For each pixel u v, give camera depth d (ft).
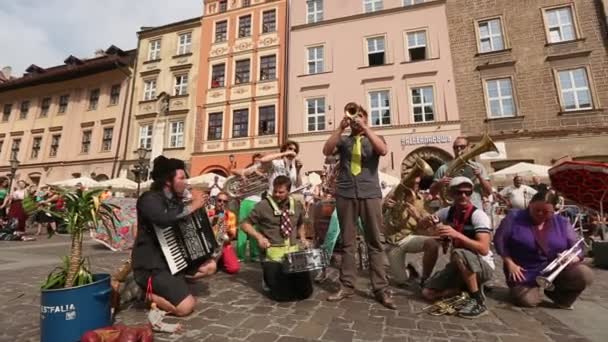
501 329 8.23
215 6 70.13
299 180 17.74
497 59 49.26
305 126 56.54
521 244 10.57
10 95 83.25
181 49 70.79
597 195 17.04
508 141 46.29
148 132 67.46
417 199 13.25
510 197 26.53
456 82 50.31
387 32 55.36
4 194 34.22
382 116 53.06
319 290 12.14
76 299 7.11
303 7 62.34
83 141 73.00
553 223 10.49
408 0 57.00
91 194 8.03
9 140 79.77
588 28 46.47
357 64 55.77
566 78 46.19
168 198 8.98
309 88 57.26
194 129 64.13
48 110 78.28
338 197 11.10
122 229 24.12
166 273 8.91
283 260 10.28
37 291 11.84
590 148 42.83
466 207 10.69
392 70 53.52
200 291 11.84
